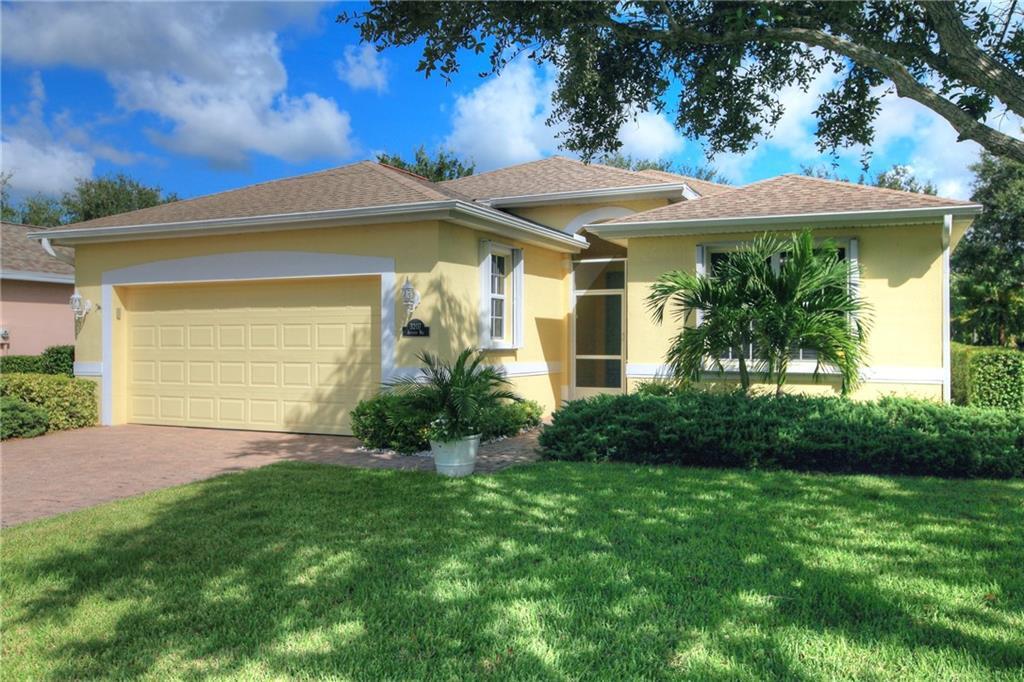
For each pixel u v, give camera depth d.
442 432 7.70
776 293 8.76
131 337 12.91
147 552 5.14
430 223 10.18
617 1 6.62
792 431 7.78
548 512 6.11
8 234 20.39
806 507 6.17
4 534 5.71
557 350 14.45
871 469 7.71
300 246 11.12
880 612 3.89
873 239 9.98
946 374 9.63
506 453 9.48
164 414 12.59
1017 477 7.32
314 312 11.41
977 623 3.74
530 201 14.73
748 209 10.56
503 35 6.92
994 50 7.03
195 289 12.35
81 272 12.96
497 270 12.17
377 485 7.31
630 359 11.33
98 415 12.73
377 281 10.93
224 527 5.78
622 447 8.48
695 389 10.45
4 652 3.59
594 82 7.54
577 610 3.97
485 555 4.95
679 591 4.23
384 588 4.34
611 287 14.59
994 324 17.61
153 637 3.73
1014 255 23.70
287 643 3.61
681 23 7.07
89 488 7.55
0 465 8.88
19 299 18.30
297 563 4.84
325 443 10.48
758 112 8.02
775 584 4.32
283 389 11.63
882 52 7.03
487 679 3.22
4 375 11.75
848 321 8.79
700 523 5.69
